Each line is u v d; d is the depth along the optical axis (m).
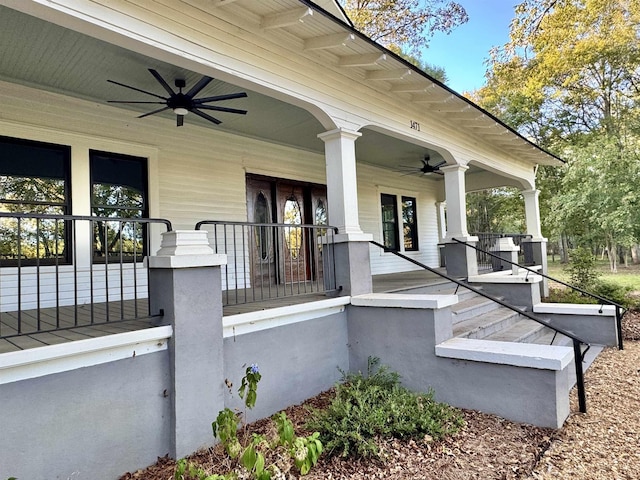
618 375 4.42
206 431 2.88
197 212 5.82
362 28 14.13
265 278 6.79
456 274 6.70
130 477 2.54
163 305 2.83
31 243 4.44
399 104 5.30
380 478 2.47
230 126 6.02
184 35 3.05
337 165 4.43
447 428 3.05
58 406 2.30
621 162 11.27
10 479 1.94
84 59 3.83
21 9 2.39
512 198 18.25
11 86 4.29
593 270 9.95
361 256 4.44
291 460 2.55
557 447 2.83
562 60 12.89
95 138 4.85
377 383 3.66
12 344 2.38
